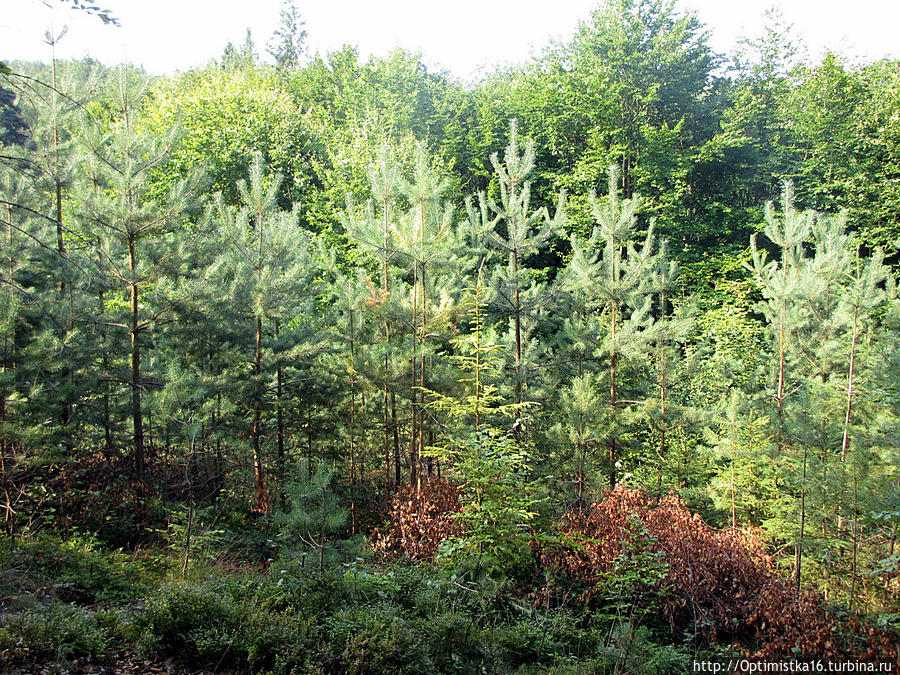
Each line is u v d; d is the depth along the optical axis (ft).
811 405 36.09
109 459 40.75
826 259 45.09
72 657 18.60
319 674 18.65
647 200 92.07
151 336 43.29
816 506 33.68
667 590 28.22
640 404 49.08
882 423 31.37
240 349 46.68
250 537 38.06
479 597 25.86
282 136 96.78
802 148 99.45
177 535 33.65
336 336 47.88
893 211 83.82
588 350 50.60
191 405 40.09
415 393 40.11
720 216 102.12
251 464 45.91
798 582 31.68
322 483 25.27
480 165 99.45
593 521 33.78
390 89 114.01
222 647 19.85
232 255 45.16
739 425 41.88
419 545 32.89
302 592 23.89
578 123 103.81
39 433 31.86
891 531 30.60
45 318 35.47
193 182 38.65
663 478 46.78
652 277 54.54
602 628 27.30
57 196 40.19
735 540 30.17
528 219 43.50
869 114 89.61
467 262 49.73
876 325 49.85
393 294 42.06
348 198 42.24
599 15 104.27
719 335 69.67
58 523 34.24
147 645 19.84
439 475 42.70
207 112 92.68
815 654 23.44
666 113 106.73
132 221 36.58
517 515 29.96
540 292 53.21
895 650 22.63
